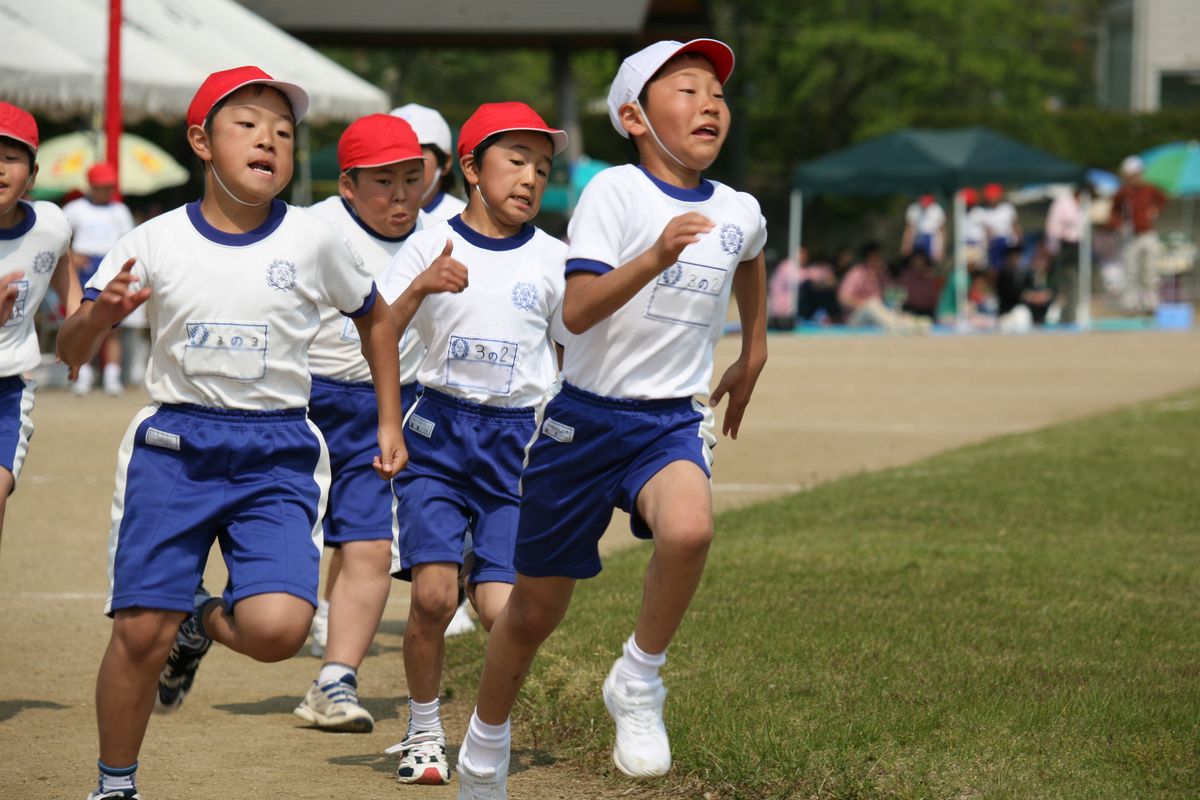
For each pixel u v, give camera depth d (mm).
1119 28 105250
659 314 8180
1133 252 58906
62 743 10586
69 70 32000
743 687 10672
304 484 8617
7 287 9289
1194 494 19578
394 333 9055
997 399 32688
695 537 7719
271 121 8383
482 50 53156
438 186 13562
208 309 8344
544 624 8570
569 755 10125
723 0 79438
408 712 11789
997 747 9211
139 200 56312
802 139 80312
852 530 17438
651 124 8312
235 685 12633
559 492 8383
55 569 16625
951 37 82375
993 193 56344
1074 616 12953
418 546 10156
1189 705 10133
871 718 9844
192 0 39875
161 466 8406
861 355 43000
